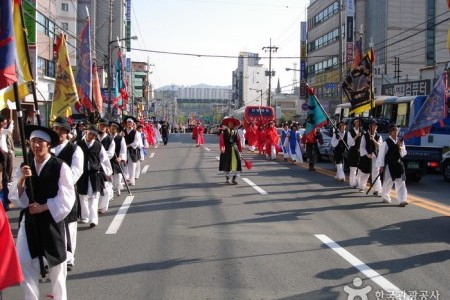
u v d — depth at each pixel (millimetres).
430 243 7871
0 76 4695
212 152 28047
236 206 10953
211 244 7703
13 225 8953
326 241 7918
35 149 4832
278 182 15016
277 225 9055
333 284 5914
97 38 57656
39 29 31875
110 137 10016
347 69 42125
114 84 43656
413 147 16281
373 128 12859
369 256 7113
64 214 4777
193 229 8719
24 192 4797
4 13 4754
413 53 54406
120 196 12242
